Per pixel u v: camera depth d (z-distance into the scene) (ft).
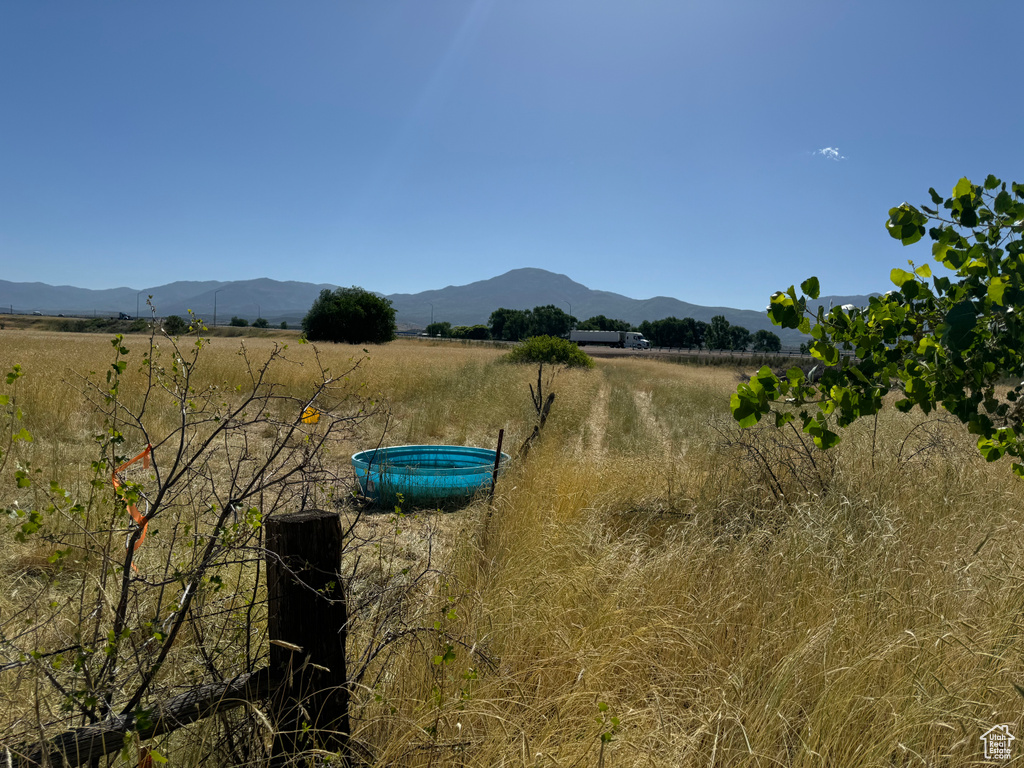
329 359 57.88
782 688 7.75
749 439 18.51
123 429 25.11
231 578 9.68
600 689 7.94
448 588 10.19
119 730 5.43
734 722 7.30
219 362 46.83
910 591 10.16
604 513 15.56
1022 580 9.79
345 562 13.46
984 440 7.84
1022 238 7.04
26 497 15.46
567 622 9.87
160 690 6.54
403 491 19.70
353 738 6.72
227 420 7.48
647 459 20.67
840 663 8.23
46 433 24.66
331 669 6.56
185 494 12.47
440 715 7.08
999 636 8.49
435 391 48.37
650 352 198.18
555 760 6.32
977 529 13.17
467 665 8.32
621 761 6.37
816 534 12.24
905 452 19.95
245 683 6.24
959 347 6.65
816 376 8.04
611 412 46.47
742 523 14.46
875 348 7.69
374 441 30.14
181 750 6.92
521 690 8.07
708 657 8.96
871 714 7.50
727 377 96.17
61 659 5.89
